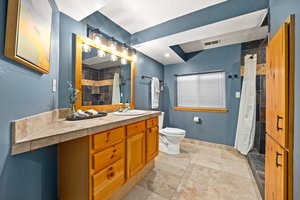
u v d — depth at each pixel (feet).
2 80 2.19
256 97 8.22
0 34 2.15
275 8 4.37
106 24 6.57
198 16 6.09
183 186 5.42
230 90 9.45
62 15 4.86
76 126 3.59
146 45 7.98
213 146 9.92
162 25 7.05
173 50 8.87
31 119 2.95
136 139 5.35
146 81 9.71
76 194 3.81
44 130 3.20
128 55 7.90
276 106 3.42
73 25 5.23
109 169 4.11
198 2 5.62
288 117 2.87
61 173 4.16
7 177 2.36
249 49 8.83
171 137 8.41
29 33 2.71
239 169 6.72
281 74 3.09
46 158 3.77
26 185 2.96
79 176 3.73
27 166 3.00
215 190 5.19
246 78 8.38
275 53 3.50
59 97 4.75
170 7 5.90
